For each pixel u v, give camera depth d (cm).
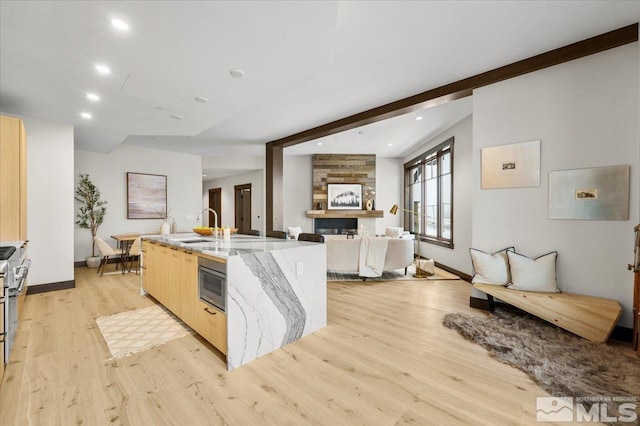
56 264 423
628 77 260
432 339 264
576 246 286
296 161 868
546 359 218
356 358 230
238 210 1001
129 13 186
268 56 241
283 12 187
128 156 677
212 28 203
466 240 511
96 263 599
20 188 331
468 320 300
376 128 580
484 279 325
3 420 160
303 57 243
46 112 375
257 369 214
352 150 788
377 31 252
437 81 349
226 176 1035
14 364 218
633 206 259
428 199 713
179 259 293
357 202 831
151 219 707
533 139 307
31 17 189
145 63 251
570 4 224
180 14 188
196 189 788
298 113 459
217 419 161
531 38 267
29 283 402
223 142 656
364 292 423
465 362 223
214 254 228
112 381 197
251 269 229
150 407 171
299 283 269
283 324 253
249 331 226
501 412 166
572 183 287
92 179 625
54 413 165
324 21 197
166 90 305
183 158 767
